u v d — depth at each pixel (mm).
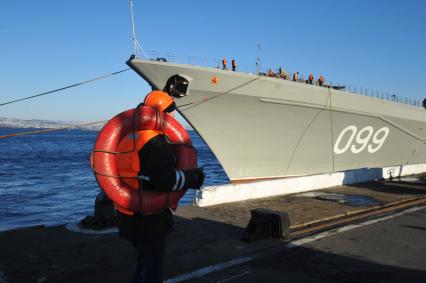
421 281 4504
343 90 15391
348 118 15273
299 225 7074
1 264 4906
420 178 15117
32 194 21594
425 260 5223
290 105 12984
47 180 27734
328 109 14242
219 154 12359
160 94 3371
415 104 19938
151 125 3160
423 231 6703
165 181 2889
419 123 19859
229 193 9352
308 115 13734
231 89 11492
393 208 8898
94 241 5816
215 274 4656
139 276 3084
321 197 10438
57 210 17234
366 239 6184
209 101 11445
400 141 19078
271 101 12445
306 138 14180
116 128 3133
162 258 3139
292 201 9766
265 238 6082
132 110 3191
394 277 4617
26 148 74312
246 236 5996
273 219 6141
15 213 16516
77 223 6719
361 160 17172
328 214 8219
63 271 4691
